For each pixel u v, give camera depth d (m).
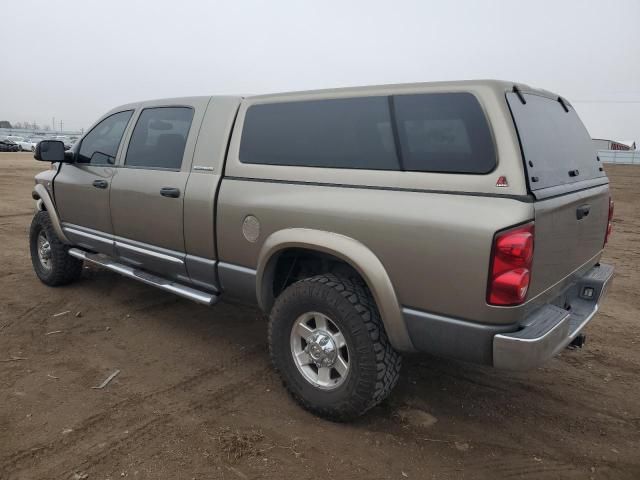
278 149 3.48
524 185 2.53
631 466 2.86
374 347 2.92
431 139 2.80
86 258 5.09
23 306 5.08
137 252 4.44
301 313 3.19
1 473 2.65
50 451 2.83
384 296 2.84
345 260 2.98
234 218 3.58
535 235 2.54
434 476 2.73
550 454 2.95
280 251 3.31
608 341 4.58
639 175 30.77
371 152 3.03
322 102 3.30
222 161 3.76
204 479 2.65
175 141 4.16
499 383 3.76
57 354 4.06
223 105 3.88
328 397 3.12
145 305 5.19
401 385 3.69
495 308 2.54
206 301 3.89
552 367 4.04
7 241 8.04
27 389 3.50
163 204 4.07
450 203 2.64
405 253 2.76
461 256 2.57
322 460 2.83
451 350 2.73
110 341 4.34
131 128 4.60
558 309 2.86
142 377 3.72
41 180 5.52
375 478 2.70
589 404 3.51
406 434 3.10
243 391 3.55
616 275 6.94
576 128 3.54
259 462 2.79
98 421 3.13
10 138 51.88
